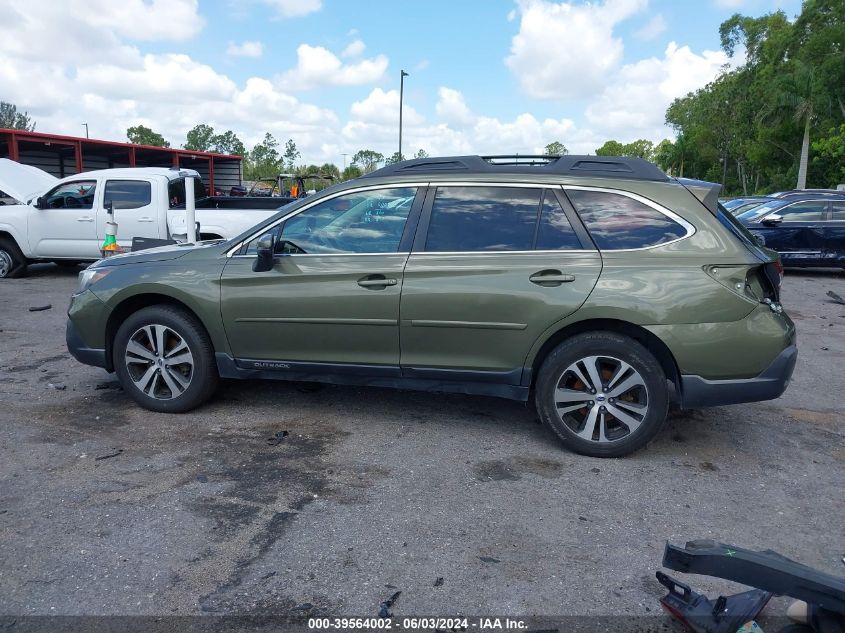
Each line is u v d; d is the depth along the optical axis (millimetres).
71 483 3900
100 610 2771
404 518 3568
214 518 3529
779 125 43875
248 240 4902
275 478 4023
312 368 4789
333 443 4586
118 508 3613
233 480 3984
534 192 4496
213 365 5039
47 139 26203
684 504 3801
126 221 11188
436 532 3430
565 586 2996
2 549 3201
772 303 4262
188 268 4926
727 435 4906
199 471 4098
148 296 5074
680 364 4152
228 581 2986
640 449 4586
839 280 13961
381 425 4941
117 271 5098
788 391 6062
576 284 4246
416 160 4855
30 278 12117
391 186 4703
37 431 4684
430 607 2832
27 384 5742
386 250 4609
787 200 14391
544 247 4395
